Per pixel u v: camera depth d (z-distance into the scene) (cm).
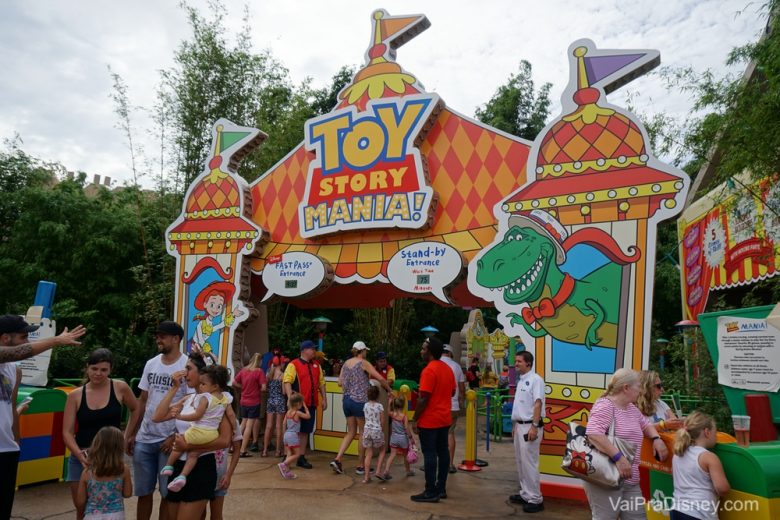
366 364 749
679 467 364
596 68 677
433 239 775
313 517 548
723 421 636
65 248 1416
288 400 734
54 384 982
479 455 898
